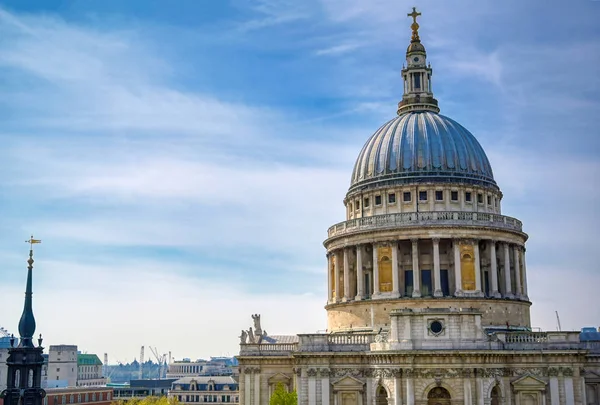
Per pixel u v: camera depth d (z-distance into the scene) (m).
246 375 123.88
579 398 101.56
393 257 118.88
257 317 137.38
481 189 126.44
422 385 99.56
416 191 124.31
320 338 107.94
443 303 115.81
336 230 128.38
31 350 120.69
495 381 100.62
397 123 134.25
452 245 118.81
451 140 129.38
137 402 198.75
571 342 102.69
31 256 126.81
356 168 134.88
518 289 123.38
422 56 140.12
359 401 104.94
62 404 198.62
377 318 117.81
